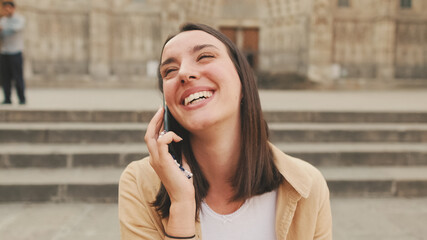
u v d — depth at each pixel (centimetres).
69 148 499
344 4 2073
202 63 107
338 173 463
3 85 699
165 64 110
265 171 114
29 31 1886
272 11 2175
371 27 2069
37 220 358
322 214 116
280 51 2166
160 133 111
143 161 123
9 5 664
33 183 410
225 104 107
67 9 1958
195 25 114
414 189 439
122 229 113
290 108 662
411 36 2078
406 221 361
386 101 946
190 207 104
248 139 114
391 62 2019
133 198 114
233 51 115
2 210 384
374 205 409
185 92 105
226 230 114
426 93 1499
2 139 519
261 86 1783
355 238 322
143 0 2028
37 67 1948
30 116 573
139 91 1460
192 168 118
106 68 1975
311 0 1997
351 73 2084
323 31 1995
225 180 118
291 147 521
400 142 560
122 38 2038
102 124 568
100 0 1936
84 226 344
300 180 110
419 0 2067
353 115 613
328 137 554
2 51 677
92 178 429
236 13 2208
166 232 104
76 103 762
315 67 2006
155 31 2044
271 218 115
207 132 112
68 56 1981
